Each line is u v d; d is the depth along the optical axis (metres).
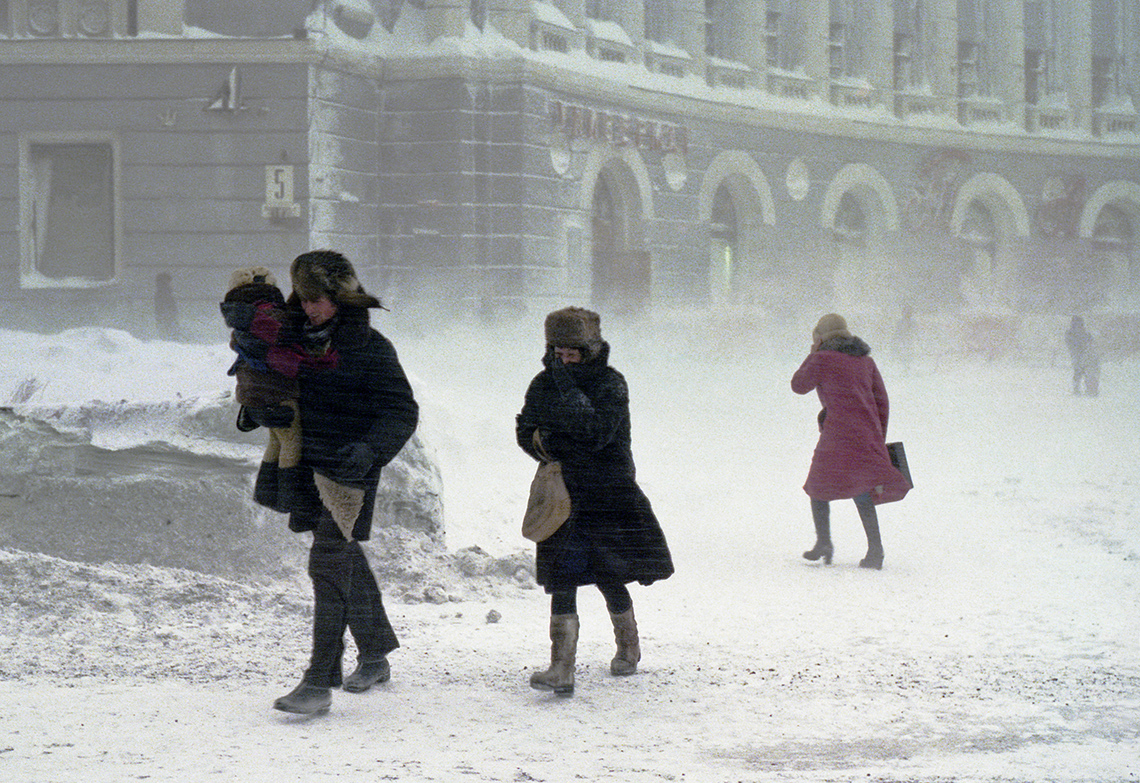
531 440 10.69
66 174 48.78
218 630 12.15
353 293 9.87
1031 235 83.06
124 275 48.19
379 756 8.42
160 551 14.48
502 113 51.91
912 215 77.12
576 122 54.72
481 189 51.81
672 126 61.88
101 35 48.03
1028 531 20.20
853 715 9.69
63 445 14.58
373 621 10.34
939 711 9.81
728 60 68.12
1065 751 8.73
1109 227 87.69
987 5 81.88
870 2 75.75
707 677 10.93
